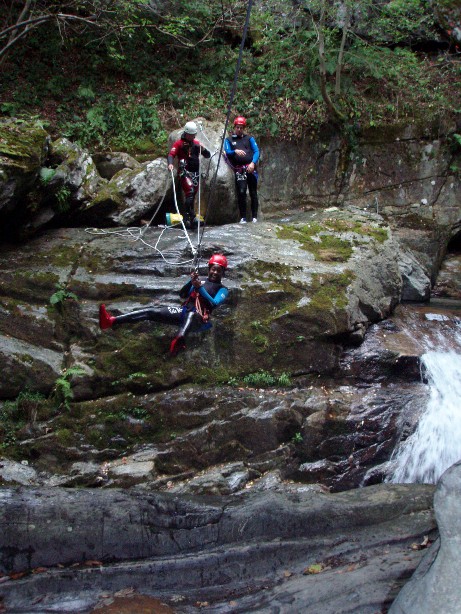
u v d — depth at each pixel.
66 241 9.03
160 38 13.30
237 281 8.30
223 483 7.00
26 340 7.94
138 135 12.01
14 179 8.12
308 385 8.14
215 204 10.56
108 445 7.39
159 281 8.34
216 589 5.38
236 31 13.88
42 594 5.32
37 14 11.70
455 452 7.57
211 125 11.20
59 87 12.07
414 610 4.27
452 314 9.94
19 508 5.75
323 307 8.24
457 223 13.12
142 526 5.80
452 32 14.72
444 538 4.46
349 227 9.98
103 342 7.83
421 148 13.26
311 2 12.48
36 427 7.40
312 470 7.37
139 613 5.03
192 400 7.65
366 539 5.62
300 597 5.01
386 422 7.60
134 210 9.95
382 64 13.66
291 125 12.77
